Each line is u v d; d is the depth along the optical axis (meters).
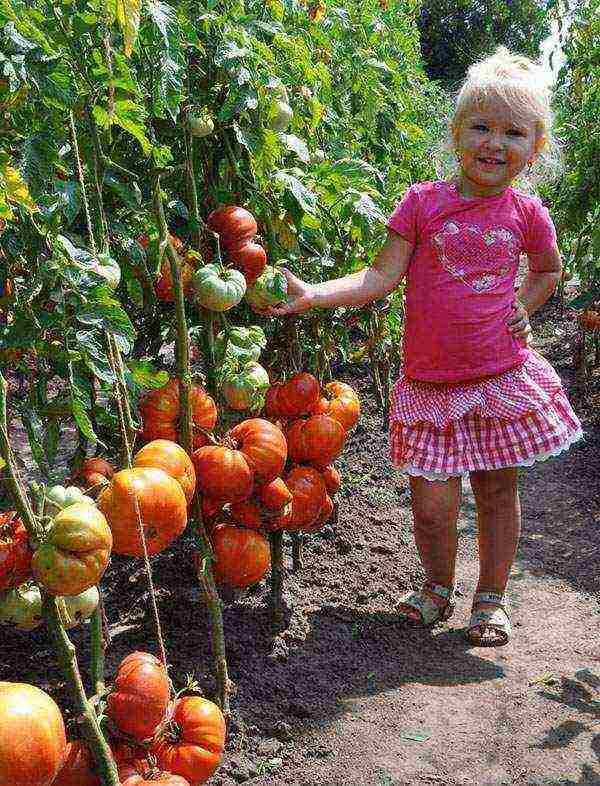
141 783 1.50
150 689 1.51
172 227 2.41
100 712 1.52
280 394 2.55
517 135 2.56
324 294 2.54
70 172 1.88
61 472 3.76
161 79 1.92
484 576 2.83
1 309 1.74
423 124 7.85
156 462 1.88
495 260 2.64
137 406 2.07
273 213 2.50
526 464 2.67
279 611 2.67
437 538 2.79
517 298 2.91
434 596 2.86
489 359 2.67
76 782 1.48
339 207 2.72
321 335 3.13
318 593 3.00
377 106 4.31
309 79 2.74
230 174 2.41
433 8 21.73
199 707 1.68
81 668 2.43
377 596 3.02
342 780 2.12
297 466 2.54
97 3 1.69
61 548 1.33
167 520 1.70
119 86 1.75
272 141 2.28
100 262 1.78
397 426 2.80
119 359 1.76
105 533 1.37
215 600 2.18
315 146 3.10
